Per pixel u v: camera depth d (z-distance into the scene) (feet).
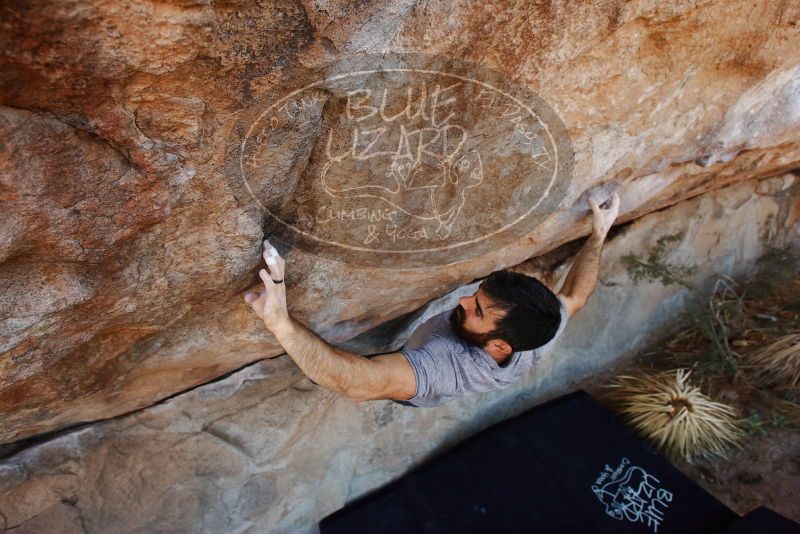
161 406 5.21
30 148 2.07
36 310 2.68
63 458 4.81
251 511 6.22
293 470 6.44
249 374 5.57
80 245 2.56
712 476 7.87
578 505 7.04
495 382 4.09
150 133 2.33
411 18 2.45
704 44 3.44
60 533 4.96
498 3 2.55
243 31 2.12
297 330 3.45
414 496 7.29
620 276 8.51
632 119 3.92
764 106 4.58
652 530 6.63
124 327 3.42
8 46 1.76
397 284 4.82
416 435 7.61
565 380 9.11
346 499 7.31
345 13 2.24
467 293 6.29
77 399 3.88
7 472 4.56
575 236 6.32
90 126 2.17
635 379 9.12
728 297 10.31
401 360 3.79
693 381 9.18
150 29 1.92
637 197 5.87
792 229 10.31
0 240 2.28
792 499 7.45
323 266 4.03
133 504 5.34
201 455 5.59
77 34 1.82
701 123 4.44
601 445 7.75
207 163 2.61
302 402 6.05
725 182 7.65
